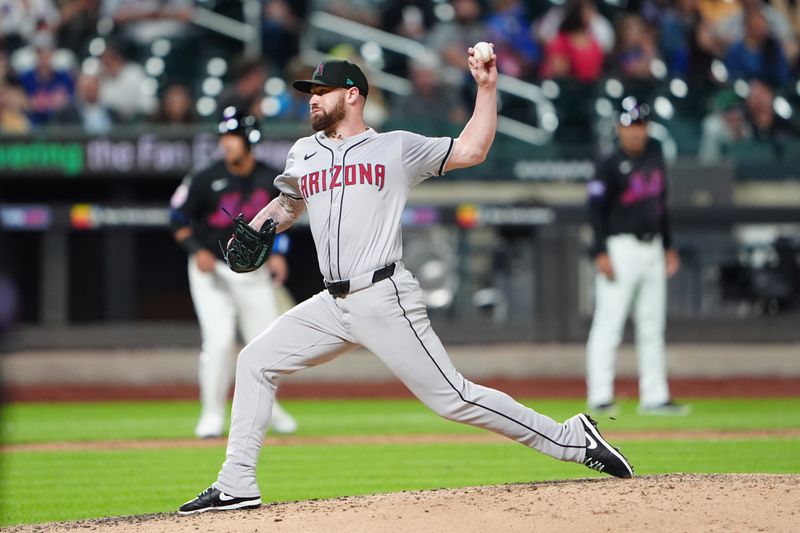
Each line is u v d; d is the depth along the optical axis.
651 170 35.66
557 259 49.75
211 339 31.41
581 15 55.44
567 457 18.77
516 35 56.19
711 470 24.64
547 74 55.41
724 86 55.66
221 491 18.53
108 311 49.69
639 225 35.88
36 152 48.66
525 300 49.88
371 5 58.19
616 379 49.50
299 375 49.97
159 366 49.19
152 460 28.47
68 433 34.50
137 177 49.12
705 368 49.38
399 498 18.47
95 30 55.69
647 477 19.33
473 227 49.75
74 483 25.05
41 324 49.41
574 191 51.72
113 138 48.78
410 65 56.88
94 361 49.00
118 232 49.53
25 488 24.41
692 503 17.16
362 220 17.75
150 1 56.75
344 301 17.98
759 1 57.50
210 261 30.77
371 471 25.98
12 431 35.22
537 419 18.50
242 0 56.97
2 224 48.97
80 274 49.84
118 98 53.62
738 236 49.94
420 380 18.00
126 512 21.39
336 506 18.16
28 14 55.00
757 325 49.84
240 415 18.62
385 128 53.12
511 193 51.56
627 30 55.69
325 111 18.12
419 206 49.69
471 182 51.50
